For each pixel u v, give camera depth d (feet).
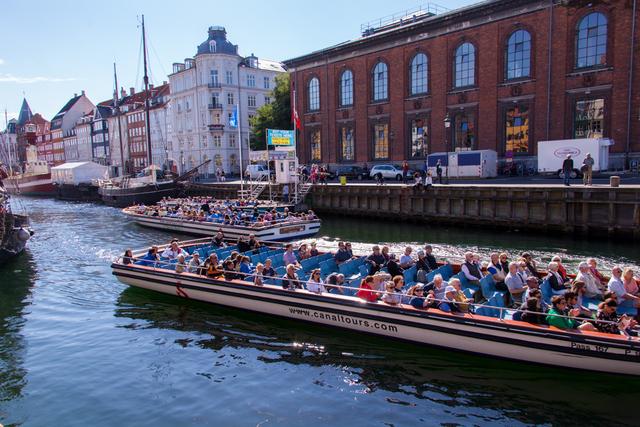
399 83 148.25
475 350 32.60
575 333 28.89
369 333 36.86
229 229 82.17
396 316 34.86
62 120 398.01
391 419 26.55
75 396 29.78
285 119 200.23
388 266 42.78
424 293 36.29
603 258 64.13
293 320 40.63
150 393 29.89
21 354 36.35
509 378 30.96
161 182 153.99
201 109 254.06
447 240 80.59
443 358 33.88
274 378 31.55
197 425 26.25
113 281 57.06
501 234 84.07
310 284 39.14
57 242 88.63
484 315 33.94
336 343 36.88
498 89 125.59
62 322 43.21
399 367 32.83
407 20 161.58
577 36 111.45
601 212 76.18
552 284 37.58
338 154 170.60
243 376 31.89
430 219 98.32
